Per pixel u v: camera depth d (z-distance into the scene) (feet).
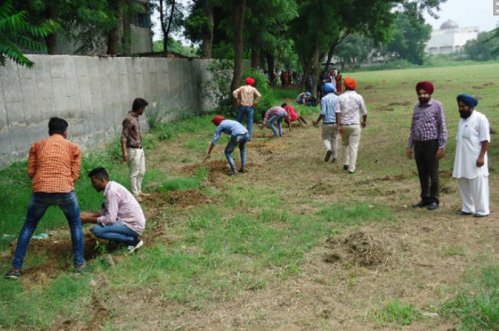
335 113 35.04
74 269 18.78
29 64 22.02
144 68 51.24
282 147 45.39
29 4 32.53
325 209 25.81
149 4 98.27
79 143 39.96
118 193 20.33
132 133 28.12
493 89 100.32
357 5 108.88
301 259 19.45
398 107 76.48
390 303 15.60
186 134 52.11
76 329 14.98
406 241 21.02
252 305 16.10
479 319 14.35
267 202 27.81
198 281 17.90
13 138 32.89
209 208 26.58
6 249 21.21
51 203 18.10
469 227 22.48
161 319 15.44
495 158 35.91
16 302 16.39
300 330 14.53
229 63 66.64
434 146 24.72
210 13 80.23
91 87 41.63
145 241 21.93
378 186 30.50
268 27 80.74
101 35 63.62
